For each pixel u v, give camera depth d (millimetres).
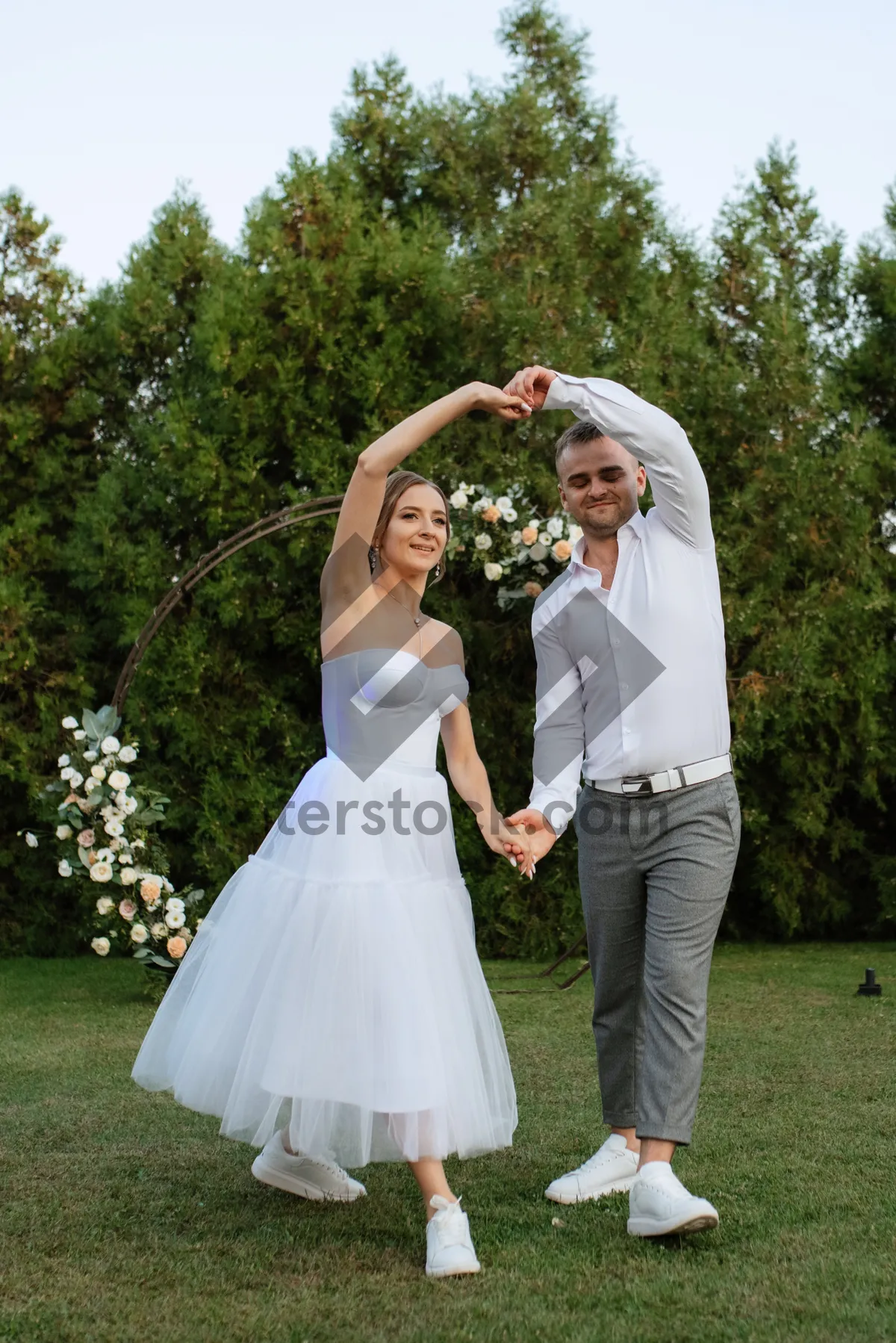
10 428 8070
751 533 7484
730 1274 2428
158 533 7785
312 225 7676
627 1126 3047
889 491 8398
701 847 2883
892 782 8469
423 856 2789
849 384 8773
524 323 7359
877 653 8008
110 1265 2520
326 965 2604
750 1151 3283
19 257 8672
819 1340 2094
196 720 7367
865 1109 3705
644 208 8820
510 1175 3168
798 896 8297
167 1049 2877
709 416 7691
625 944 3023
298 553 7152
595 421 2912
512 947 7348
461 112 9438
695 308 8422
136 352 8570
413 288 7629
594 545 3107
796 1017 5254
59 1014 5523
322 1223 2797
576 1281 2412
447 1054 2609
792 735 7980
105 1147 3381
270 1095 2635
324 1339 2145
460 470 7160
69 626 8094
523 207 8211
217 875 7230
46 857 7812
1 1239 2668
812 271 9266
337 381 7535
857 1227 2682
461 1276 2449
